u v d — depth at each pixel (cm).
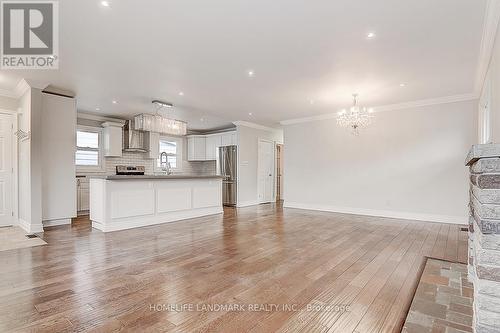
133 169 595
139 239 389
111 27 269
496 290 119
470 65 358
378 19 255
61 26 267
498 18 245
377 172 597
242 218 564
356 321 181
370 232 437
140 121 552
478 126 484
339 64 360
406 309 197
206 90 473
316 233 429
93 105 579
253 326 175
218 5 234
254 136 814
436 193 526
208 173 935
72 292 220
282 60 348
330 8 238
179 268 275
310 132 709
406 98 522
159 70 383
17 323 176
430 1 227
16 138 486
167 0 226
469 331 169
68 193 488
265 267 279
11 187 482
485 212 121
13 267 275
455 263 292
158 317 184
